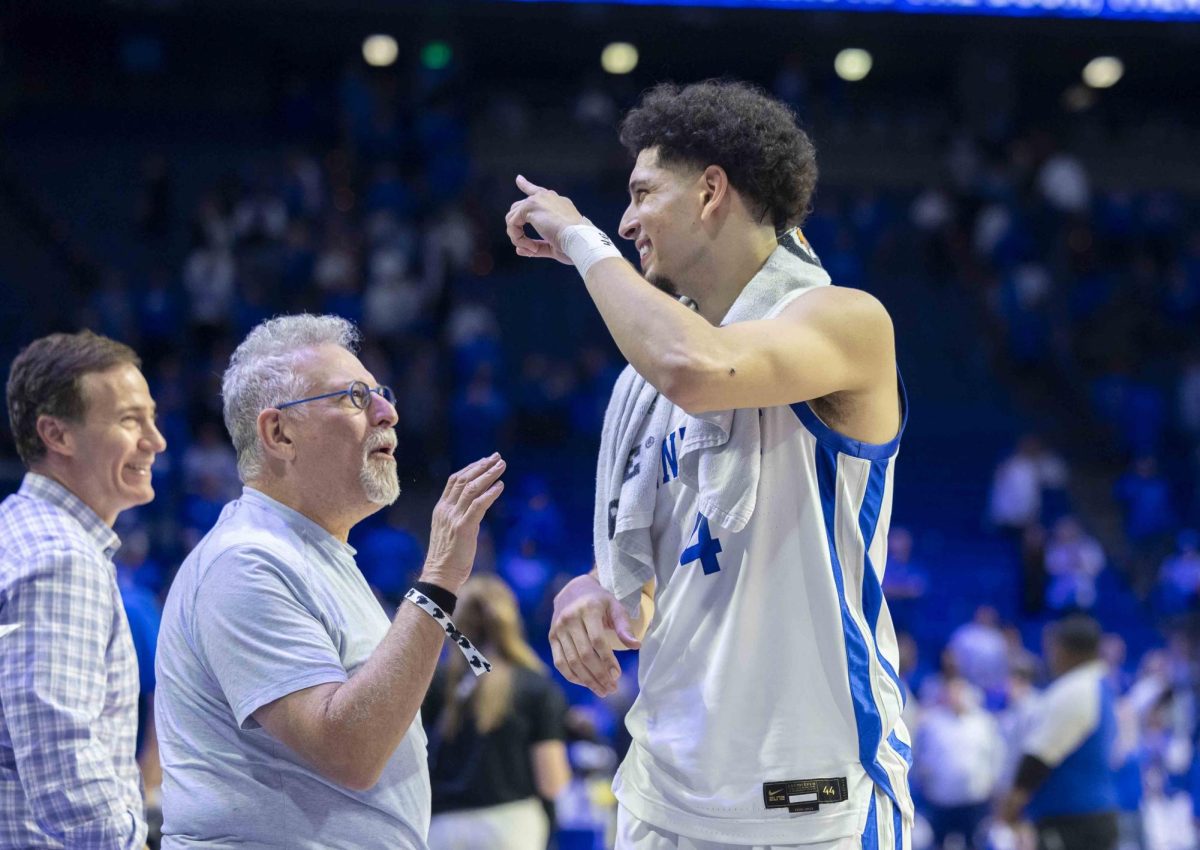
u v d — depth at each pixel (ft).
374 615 8.23
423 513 38.22
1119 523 43.70
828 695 6.67
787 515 6.73
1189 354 49.01
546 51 55.88
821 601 6.71
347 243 44.93
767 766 6.59
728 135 6.86
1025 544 39.60
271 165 52.49
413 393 40.40
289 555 7.79
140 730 12.38
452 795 13.85
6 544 8.66
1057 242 51.83
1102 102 60.64
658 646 7.03
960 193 51.75
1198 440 45.85
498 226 49.60
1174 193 57.31
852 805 6.59
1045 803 18.43
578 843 21.52
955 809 25.84
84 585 8.50
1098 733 18.29
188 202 51.13
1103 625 40.19
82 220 50.03
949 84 59.06
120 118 53.47
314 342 8.32
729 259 6.96
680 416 7.04
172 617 7.89
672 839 6.76
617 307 6.37
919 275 51.13
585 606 7.28
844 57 56.08
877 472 6.97
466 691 13.94
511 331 47.73
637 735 7.02
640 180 7.07
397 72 55.42
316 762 7.21
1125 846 21.61
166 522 34.81
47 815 8.02
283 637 7.42
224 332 42.24
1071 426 46.93
